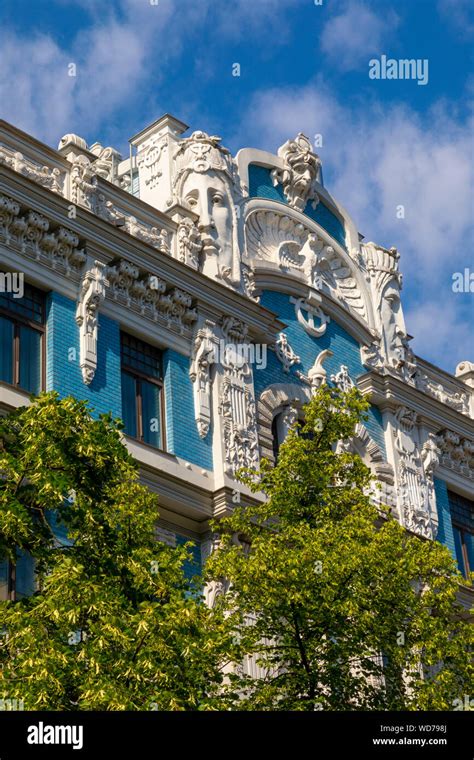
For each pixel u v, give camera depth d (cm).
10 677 1855
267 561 2203
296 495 2389
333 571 2197
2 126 2577
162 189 2997
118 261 2655
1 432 2067
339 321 3247
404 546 2492
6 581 2256
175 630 1903
